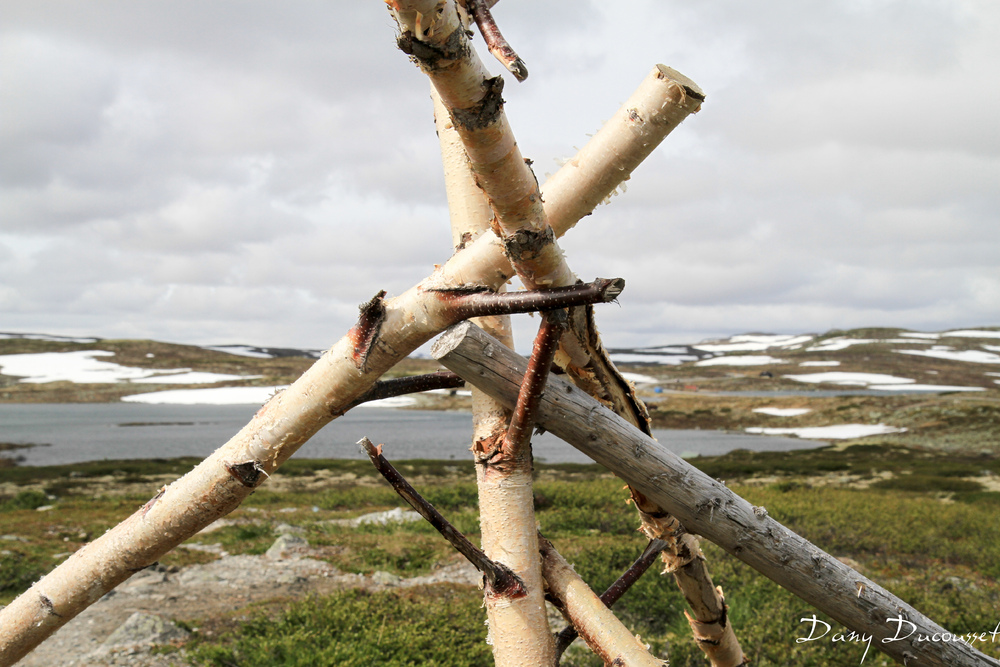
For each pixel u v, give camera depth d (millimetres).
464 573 9227
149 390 118125
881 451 38500
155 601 7516
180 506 1077
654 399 86688
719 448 47281
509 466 1201
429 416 84750
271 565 9312
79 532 11141
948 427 50594
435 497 16203
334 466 27719
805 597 1254
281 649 5840
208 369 140375
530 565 1204
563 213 1025
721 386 132375
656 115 949
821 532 11297
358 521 13828
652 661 1206
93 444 44875
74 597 1112
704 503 1183
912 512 14062
